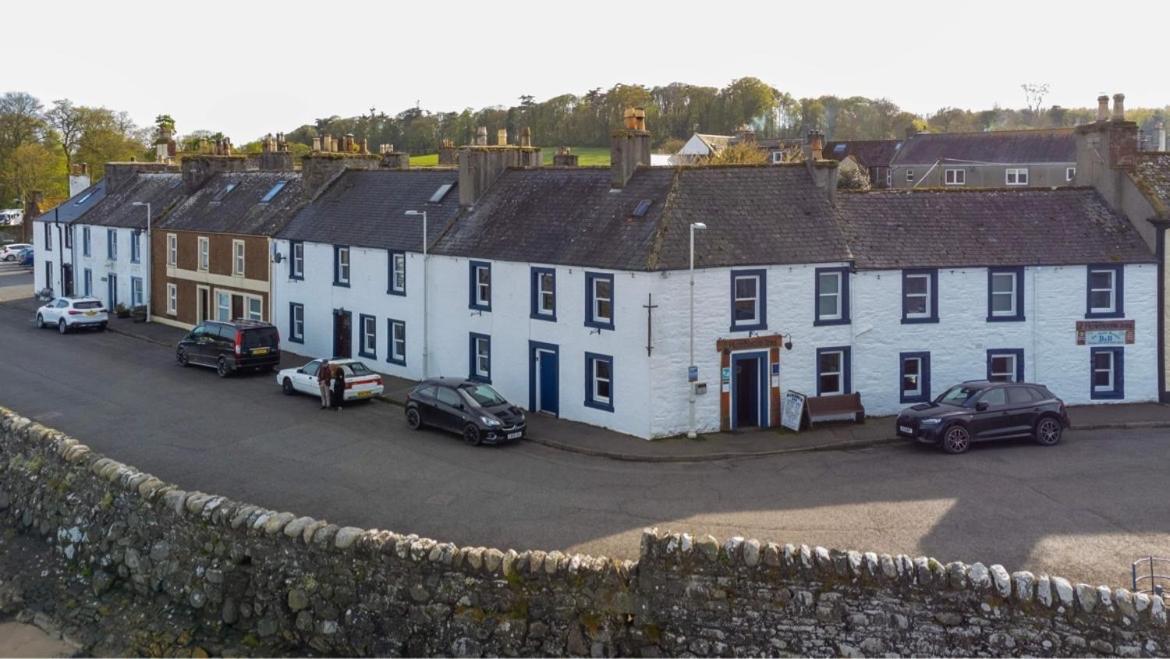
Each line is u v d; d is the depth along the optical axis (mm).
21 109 104625
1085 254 31406
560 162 53562
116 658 19828
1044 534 19875
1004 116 151250
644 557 17141
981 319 31188
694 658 16750
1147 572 17797
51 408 32531
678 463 26344
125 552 22422
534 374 32125
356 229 39969
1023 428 26953
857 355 30531
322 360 34250
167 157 70000
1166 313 31531
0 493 27641
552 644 17359
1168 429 28875
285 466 25953
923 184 85250
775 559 16516
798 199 31516
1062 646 15086
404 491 23781
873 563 16125
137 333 48281
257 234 44125
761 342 29359
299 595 19359
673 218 29375
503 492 23641
